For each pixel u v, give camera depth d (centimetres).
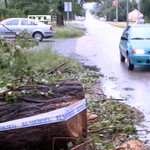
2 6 3991
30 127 422
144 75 1095
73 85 456
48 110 427
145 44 1194
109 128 550
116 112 655
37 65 1098
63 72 1048
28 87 445
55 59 1216
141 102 756
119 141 510
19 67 452
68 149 445
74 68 1127
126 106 706
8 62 449
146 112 679
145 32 1291
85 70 1150
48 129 427
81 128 465
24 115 422
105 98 770
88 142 469
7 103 425
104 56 1570
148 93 844
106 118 613
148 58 1154
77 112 451
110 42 2261
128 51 1195
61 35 2708
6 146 428
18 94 432
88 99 723
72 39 2556
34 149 441
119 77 1061
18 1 3766
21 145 429
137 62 1162
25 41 464
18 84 498
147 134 552
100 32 3394
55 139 438
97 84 951
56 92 445
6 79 473
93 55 1602
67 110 431
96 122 590
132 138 526
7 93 429
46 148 446
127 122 602
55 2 3762
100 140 502
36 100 433
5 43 457
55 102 434
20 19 2342
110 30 3791
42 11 3750
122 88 900
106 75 1097
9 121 419
